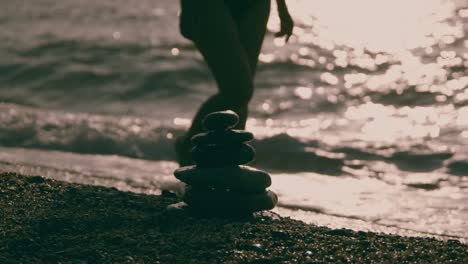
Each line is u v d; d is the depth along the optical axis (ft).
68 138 34.09
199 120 18.88
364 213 22.22
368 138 37.42
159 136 35.09
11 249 14.71
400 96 52.11
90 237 15.65
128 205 18.20
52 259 14.40
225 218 17.07
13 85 53.16
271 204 17.33
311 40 79.36
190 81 55.16
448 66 63.67
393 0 108.17
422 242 16.26
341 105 49.98
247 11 18.95
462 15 92.02
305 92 53.83
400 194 25.34
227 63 17.87
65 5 94.38
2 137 34.01
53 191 18.95
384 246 15.79
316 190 25.71
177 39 71.82
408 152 33.37
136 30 77.66
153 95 51.98
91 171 26.99
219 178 16.92
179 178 17.17
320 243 15.69
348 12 102.32
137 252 14.88
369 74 61.16
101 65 59.00
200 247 15.16
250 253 14.87
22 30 74.49
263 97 52.01
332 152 33.40
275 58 66.85
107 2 98.58
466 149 33.83
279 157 32.45
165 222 16.83
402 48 73.26
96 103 49.42
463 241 18.80
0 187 19.06
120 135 34.73
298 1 117.19
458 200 24.44
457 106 48.34
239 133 17.08
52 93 51.47
